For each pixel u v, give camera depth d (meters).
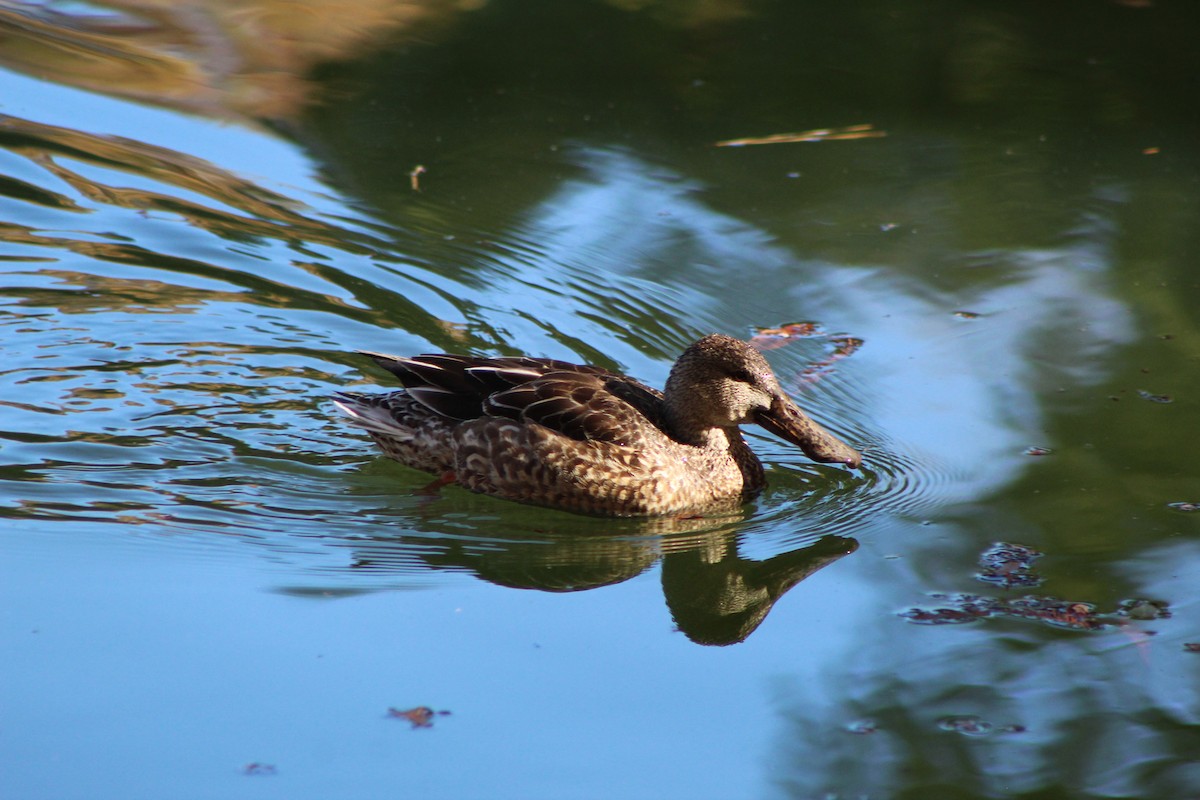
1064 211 16.34
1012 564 10.02
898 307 14.11
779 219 15.92
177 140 17.08
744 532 10.92
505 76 19.55
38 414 11.51
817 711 8.37
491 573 10.02
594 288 14.27
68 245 14.41
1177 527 10.38
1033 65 20.55
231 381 12.36
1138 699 8.33
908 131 18.48
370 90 18.94
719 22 21.53
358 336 13.25
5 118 17.05
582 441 10.93
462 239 15.12
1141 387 12.60
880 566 10.16
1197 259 15.19
